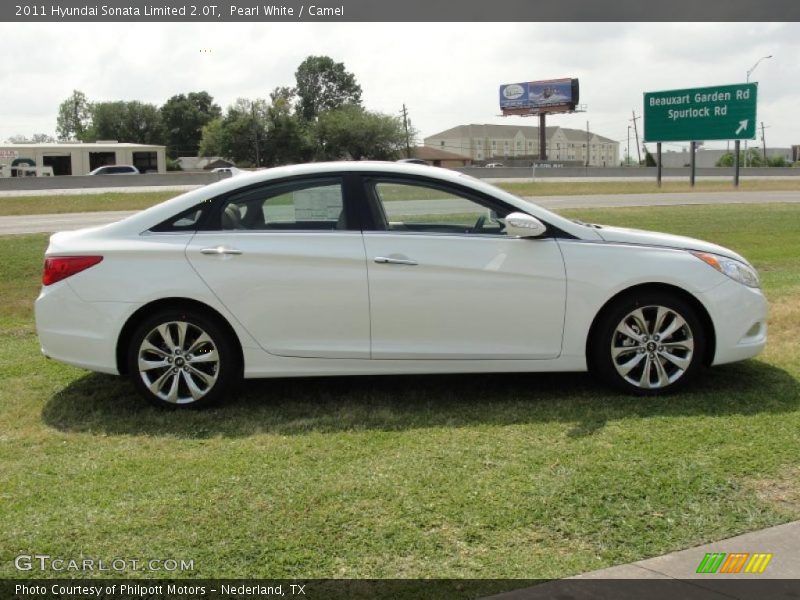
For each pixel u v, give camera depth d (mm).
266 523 3396
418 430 4559
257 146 85375
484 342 5004
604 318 5043
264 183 5082
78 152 58125
